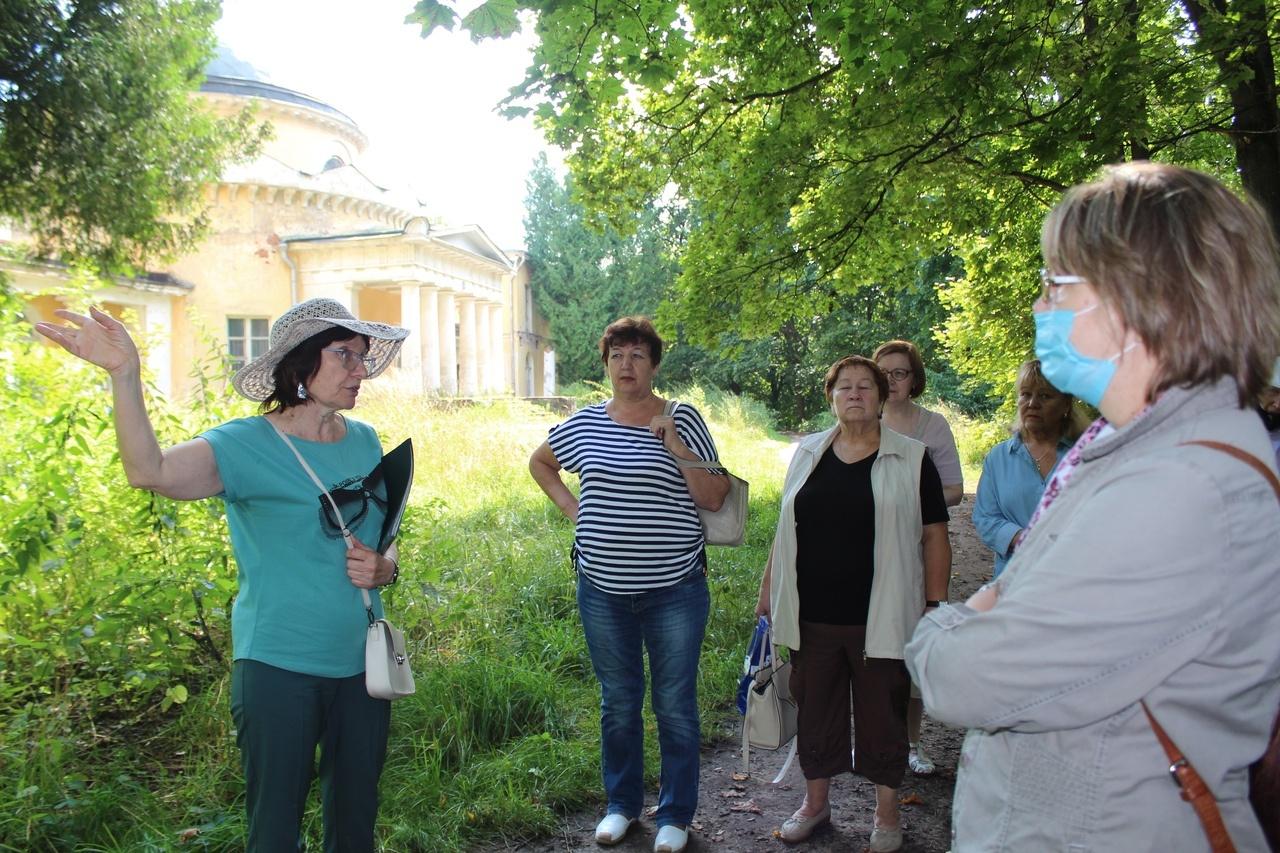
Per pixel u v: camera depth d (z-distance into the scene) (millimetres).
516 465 11320
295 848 2434
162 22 11320
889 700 3305
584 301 43750
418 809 3539
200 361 5492
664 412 3496
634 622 3504
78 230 11500
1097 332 1267
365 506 2652
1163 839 1172
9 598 3727
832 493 3375
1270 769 1194
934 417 4484
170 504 4145
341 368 2648
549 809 3699
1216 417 1202
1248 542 1131
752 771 4266
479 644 5188
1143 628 1130
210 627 4633
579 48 4727
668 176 9641
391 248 26953
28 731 3648
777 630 3430
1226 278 1188
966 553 9742
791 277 9766
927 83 6746
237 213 26922
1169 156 8195
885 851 3408
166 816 3260
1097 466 1278
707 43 8828
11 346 4664
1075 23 7270
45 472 3848
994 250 10359
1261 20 5844
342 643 2545
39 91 9992
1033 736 1291
